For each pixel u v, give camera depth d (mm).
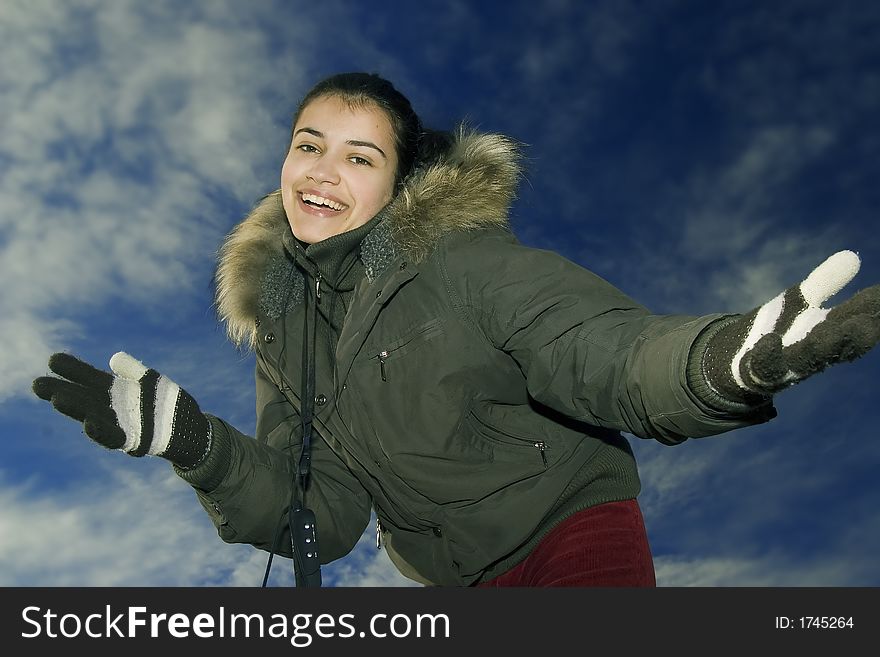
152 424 2166
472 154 2416
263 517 2504
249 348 2846
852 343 1429
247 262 2693
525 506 2326
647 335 1857
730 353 1590
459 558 2436
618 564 2234
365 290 2395
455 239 2301
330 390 2520
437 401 2277
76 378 2094
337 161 2475
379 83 2551
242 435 2512
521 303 2125
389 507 2527
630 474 2408
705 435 1719
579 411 1987
